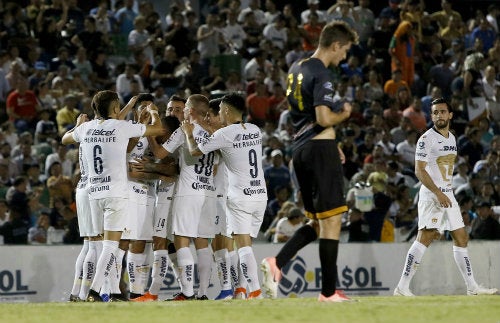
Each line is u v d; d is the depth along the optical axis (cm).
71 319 2152
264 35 7556
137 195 3438
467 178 6156
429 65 7831
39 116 6119
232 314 2228
